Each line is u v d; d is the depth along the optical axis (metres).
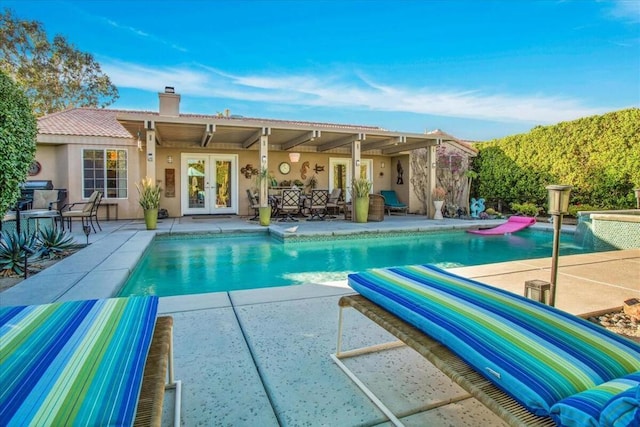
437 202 11.07
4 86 3.48
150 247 6.66
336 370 2.04
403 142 11.38
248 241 7.83
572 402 0.99
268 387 1.86
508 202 12.51
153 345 1.49
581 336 1.41
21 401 0.98
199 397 1.77
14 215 5.79
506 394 1.19
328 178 13.77
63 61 19.81
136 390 1.04
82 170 10.38
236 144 12.50
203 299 3.28
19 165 3.82
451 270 4.54
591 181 9.80
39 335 1.39
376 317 1.86
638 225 6.34
